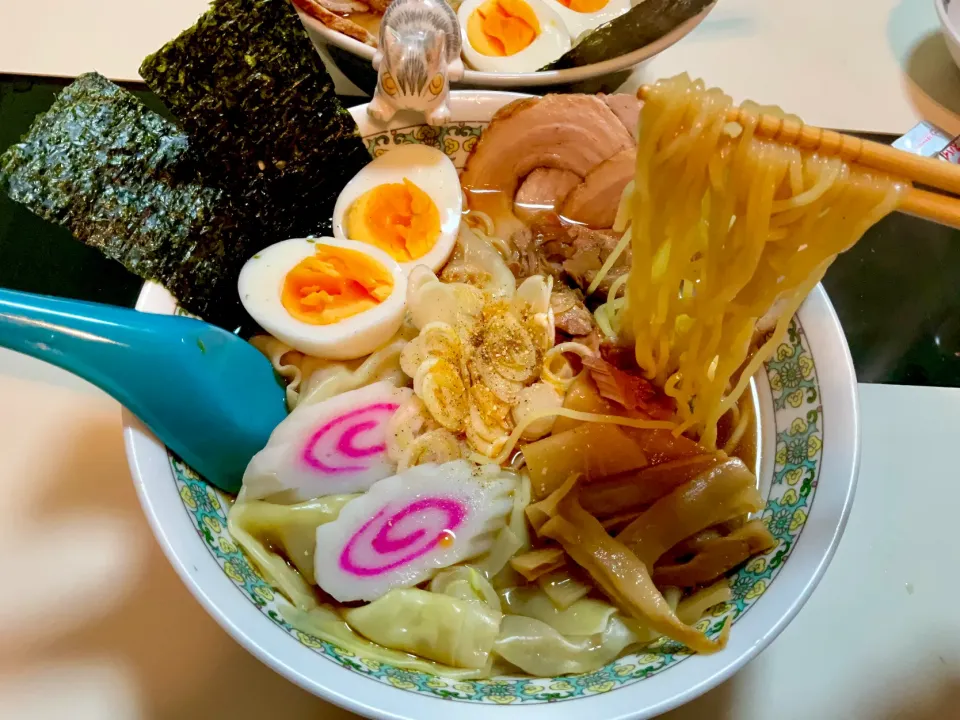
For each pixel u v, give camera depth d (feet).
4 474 0.78
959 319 0.95
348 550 0.70
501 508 0.74
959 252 1.01
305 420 0.74
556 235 0.94
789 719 0.70
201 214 0.79
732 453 0.80
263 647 0.58
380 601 0.68
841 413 0.71
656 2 0.92
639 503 0.75
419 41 0.83
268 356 0.82
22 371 0.84
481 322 0.84
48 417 0.81
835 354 0.74
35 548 0.74
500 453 0.79
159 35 1.15
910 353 0.92
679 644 0.66
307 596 0.70
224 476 0.73
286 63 0.79
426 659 0.67
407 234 0.88
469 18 1.12
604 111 0.93
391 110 0.89
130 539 0.75
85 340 0.63
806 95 1.16
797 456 0.73
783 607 0.62
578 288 0.91
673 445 0.77
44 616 0.71
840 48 1.22
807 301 0.77
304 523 0.71
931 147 1.05
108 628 0.70
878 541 0.79
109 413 0.82
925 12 1.28
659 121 0.62
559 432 0.79
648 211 0.68
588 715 0.57
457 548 0.72
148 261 0.76
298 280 0.81
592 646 0.68
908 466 0.84
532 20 1.13
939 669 0.73
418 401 0.78
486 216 0.97
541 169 0.97
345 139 0.87
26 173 0.72
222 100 0.78
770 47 1.21
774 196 0.62
